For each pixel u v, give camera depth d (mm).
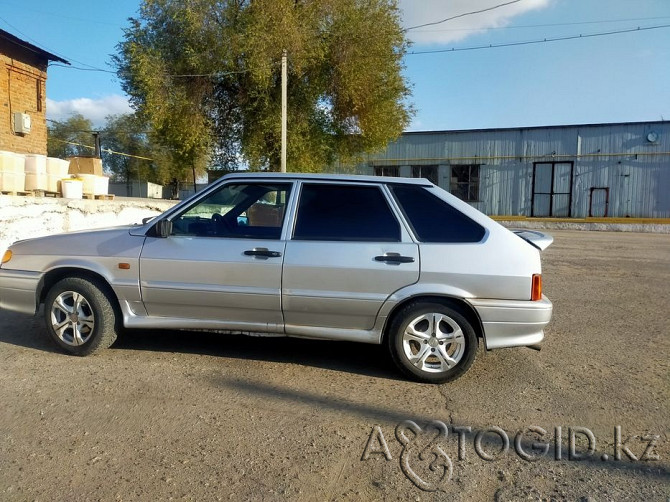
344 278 4582
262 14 19391
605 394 4422
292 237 4758
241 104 21578
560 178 31859
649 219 28250
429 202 4762
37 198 9195
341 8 20906
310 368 4910
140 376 4586
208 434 3584
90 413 3852
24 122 14039
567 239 20844
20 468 3123
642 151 30281
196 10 19719
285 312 4723
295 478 3094
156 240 4938
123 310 4980
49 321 5066
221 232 4922
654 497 2992
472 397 4324
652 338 6137
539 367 5062
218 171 23516
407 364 4582
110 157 53719
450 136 33594
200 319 4910
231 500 2863
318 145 22312
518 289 4496
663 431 3781
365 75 21141
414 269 4520
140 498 2859
